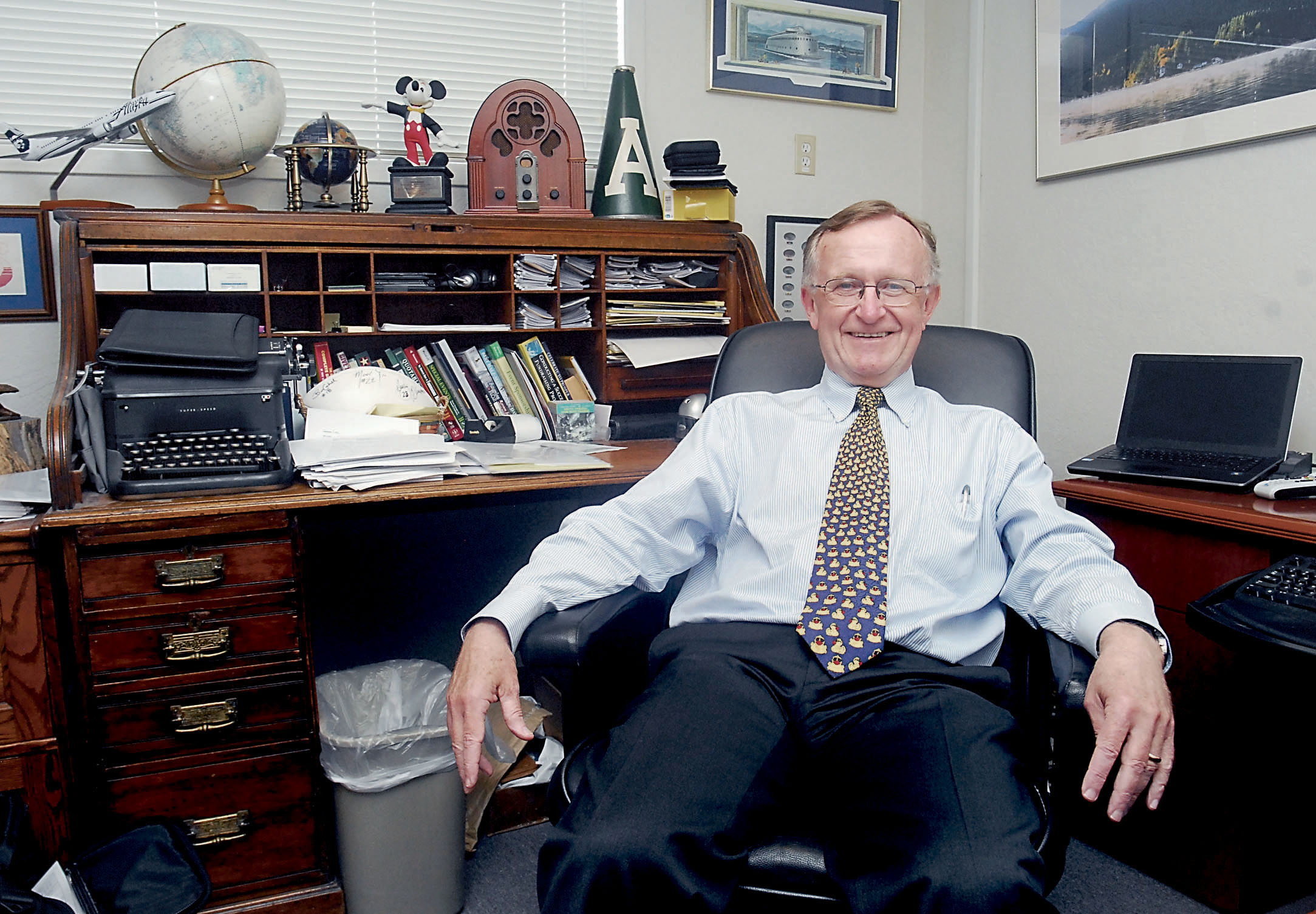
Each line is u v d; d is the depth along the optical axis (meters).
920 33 2.68
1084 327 2.24
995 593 1.29
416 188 1.94
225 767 1.47
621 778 1.01
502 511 2.29
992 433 1.34
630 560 1.29
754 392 1.47
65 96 1.94
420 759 1.51
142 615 1.40
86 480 1.53
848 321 1.33
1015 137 2.40
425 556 2.24
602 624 1.15
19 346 1.92
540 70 2.31
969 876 0.88
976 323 2.56
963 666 1.20
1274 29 1.78
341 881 1.55
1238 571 1.44
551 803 1.09
